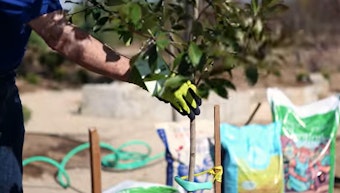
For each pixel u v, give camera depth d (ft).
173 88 7.69
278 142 12.39
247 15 10.09
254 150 12.13
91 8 8.68
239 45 10.15
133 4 7.70
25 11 7.11
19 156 8.24
